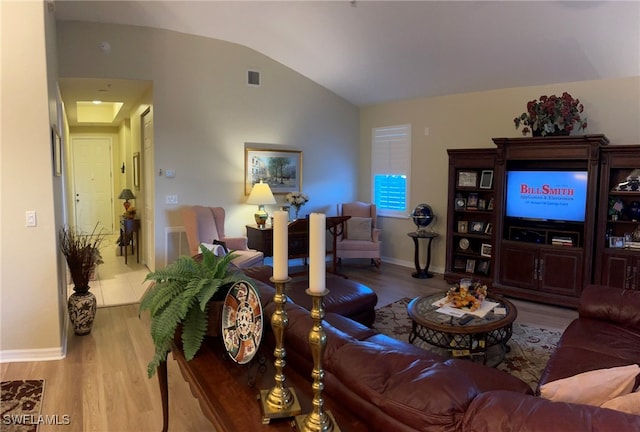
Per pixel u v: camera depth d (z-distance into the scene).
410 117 6.49
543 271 4.72
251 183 6.20
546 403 1.10
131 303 4.80
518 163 5.12
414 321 3.24
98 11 4.79
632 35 3.85
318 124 6.80
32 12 3.20
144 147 6.36
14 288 3.30
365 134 7.23
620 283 4.33
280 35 5.54
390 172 6.86
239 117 6.05
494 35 4.38
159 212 5.56
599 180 4.39
